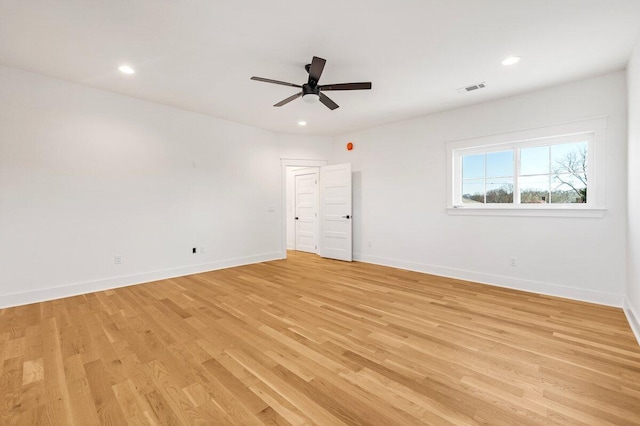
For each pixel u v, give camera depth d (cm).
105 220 382
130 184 402
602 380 187
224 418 155
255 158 551
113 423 152
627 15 222
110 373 195
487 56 287
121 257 395
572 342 237
